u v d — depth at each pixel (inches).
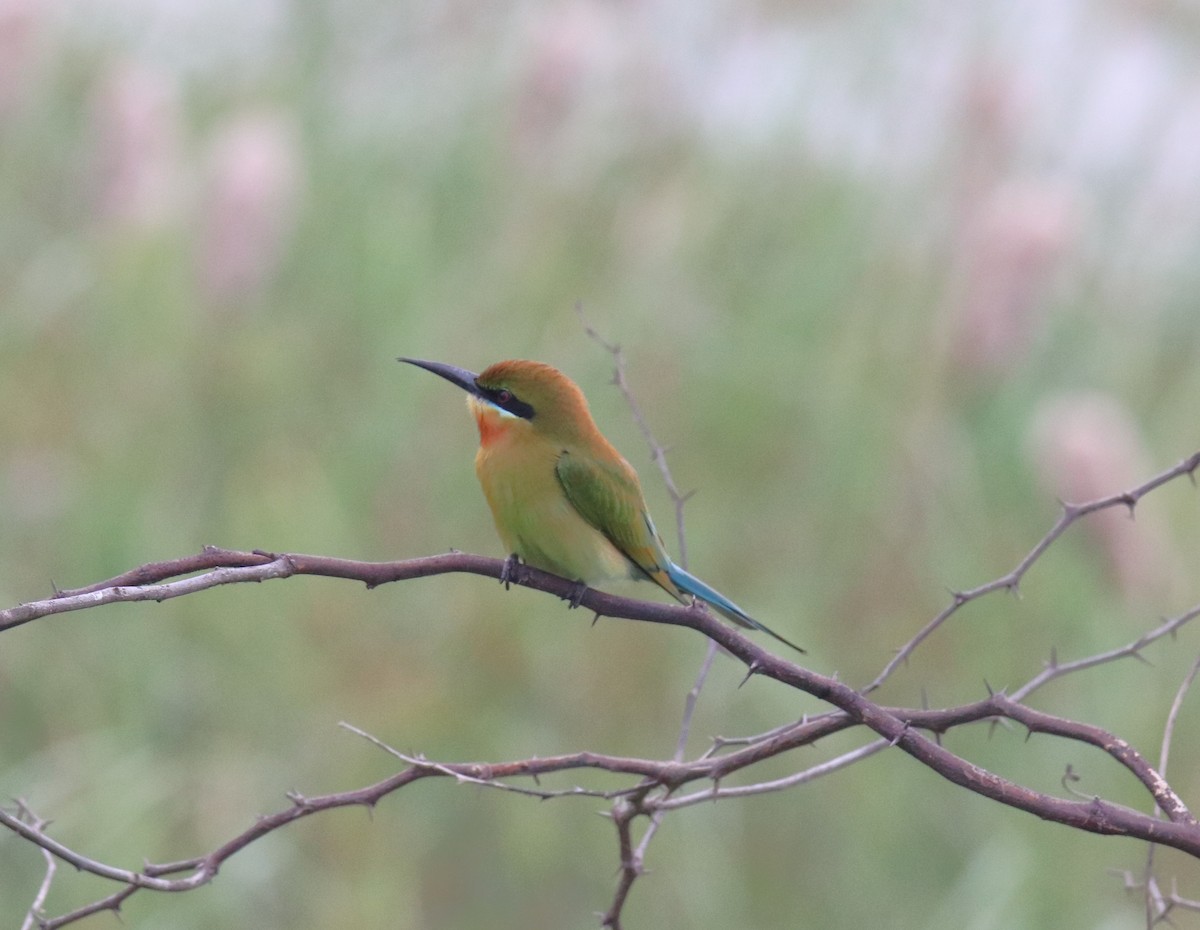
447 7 543.5
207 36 564.4
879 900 410.0
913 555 459.2
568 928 408.5
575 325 481.7
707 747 428.8
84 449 455.2
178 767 403.5
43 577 429.7
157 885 196.9
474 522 449.1
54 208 507.8
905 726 189.6
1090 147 560.7
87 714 411.5
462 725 415.2
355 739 410.3
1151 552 441.4
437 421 463.2
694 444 472.4
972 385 476.4
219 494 455.8
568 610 436.1
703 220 500.1
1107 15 557.6
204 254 464.8
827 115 534.6
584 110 527.2
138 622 423.2
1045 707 439.5
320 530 434.0
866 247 507.8
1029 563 223.3
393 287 477.7
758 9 532.4
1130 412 509.7
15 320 476.7
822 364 481.4
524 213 509.7
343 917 383.9
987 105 514.3
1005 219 473.1
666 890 406.0
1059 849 402.3
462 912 407.5
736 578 454.3
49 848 190.9
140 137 487.8
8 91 501.7
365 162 519.2
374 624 431.2
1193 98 556.1
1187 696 433.7
